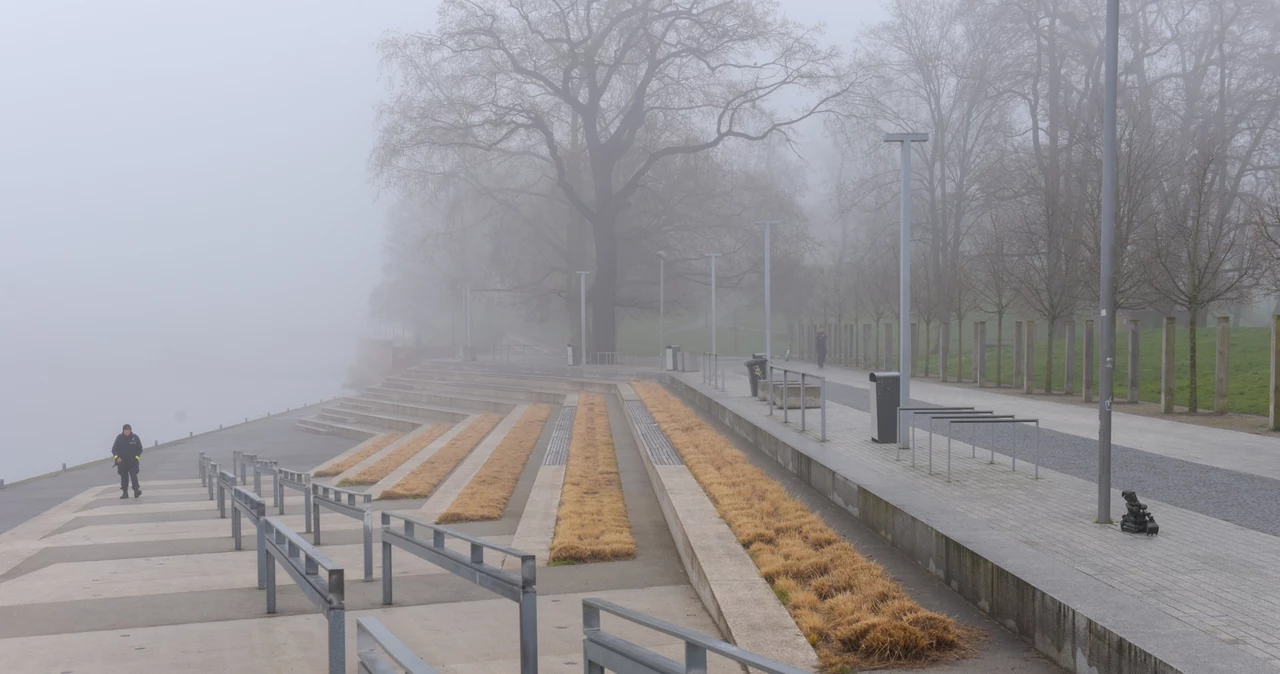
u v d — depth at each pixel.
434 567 12.88
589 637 5.20
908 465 15.38
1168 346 23.70
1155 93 42.31
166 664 8.39
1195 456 16.30
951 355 52.34
